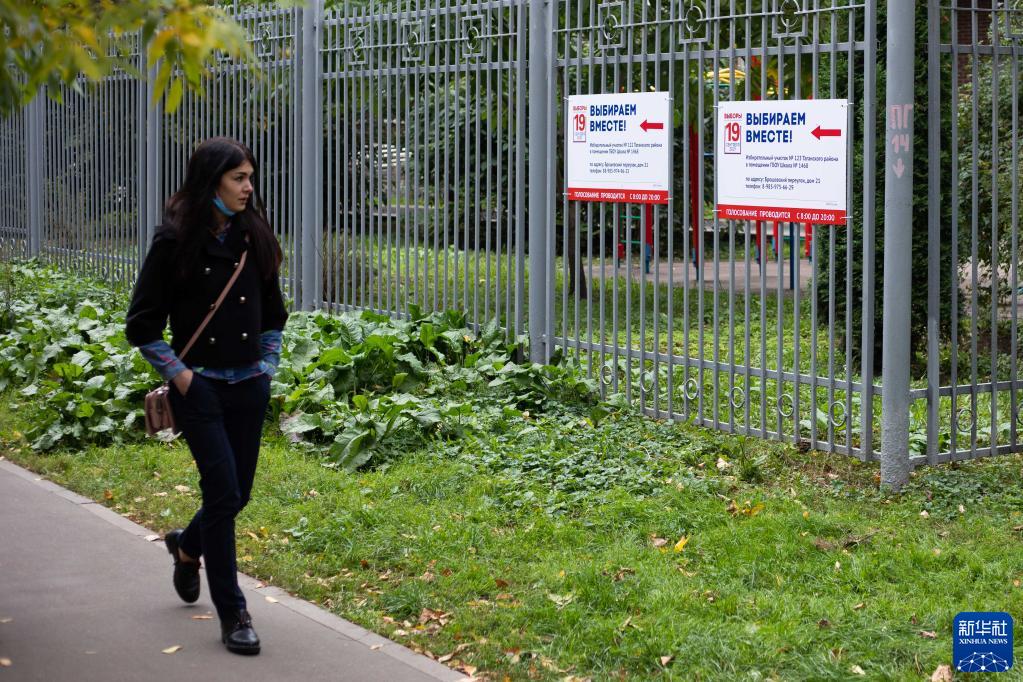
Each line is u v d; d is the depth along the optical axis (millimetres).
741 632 6215
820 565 7242
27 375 12344
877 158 12062
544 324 11883
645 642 6078
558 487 8766
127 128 17250
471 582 6988
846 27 9398
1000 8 9195
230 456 6070
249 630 6105
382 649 6176
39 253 19500
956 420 9219
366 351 11320
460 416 10273
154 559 7566
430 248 13656
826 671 5754
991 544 7660
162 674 5836
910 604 6629
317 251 14273
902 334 8805
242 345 6062
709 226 26562
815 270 9508
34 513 8539
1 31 4625
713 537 7688
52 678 5773
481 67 12188
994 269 9336
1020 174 12391
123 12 4219
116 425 10352
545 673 5859
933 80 8750
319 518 8195
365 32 13492
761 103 9508
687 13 10156
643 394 10836
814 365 9547
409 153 12961
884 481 8922
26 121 19594
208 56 4379
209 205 5953
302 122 14344
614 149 10836
